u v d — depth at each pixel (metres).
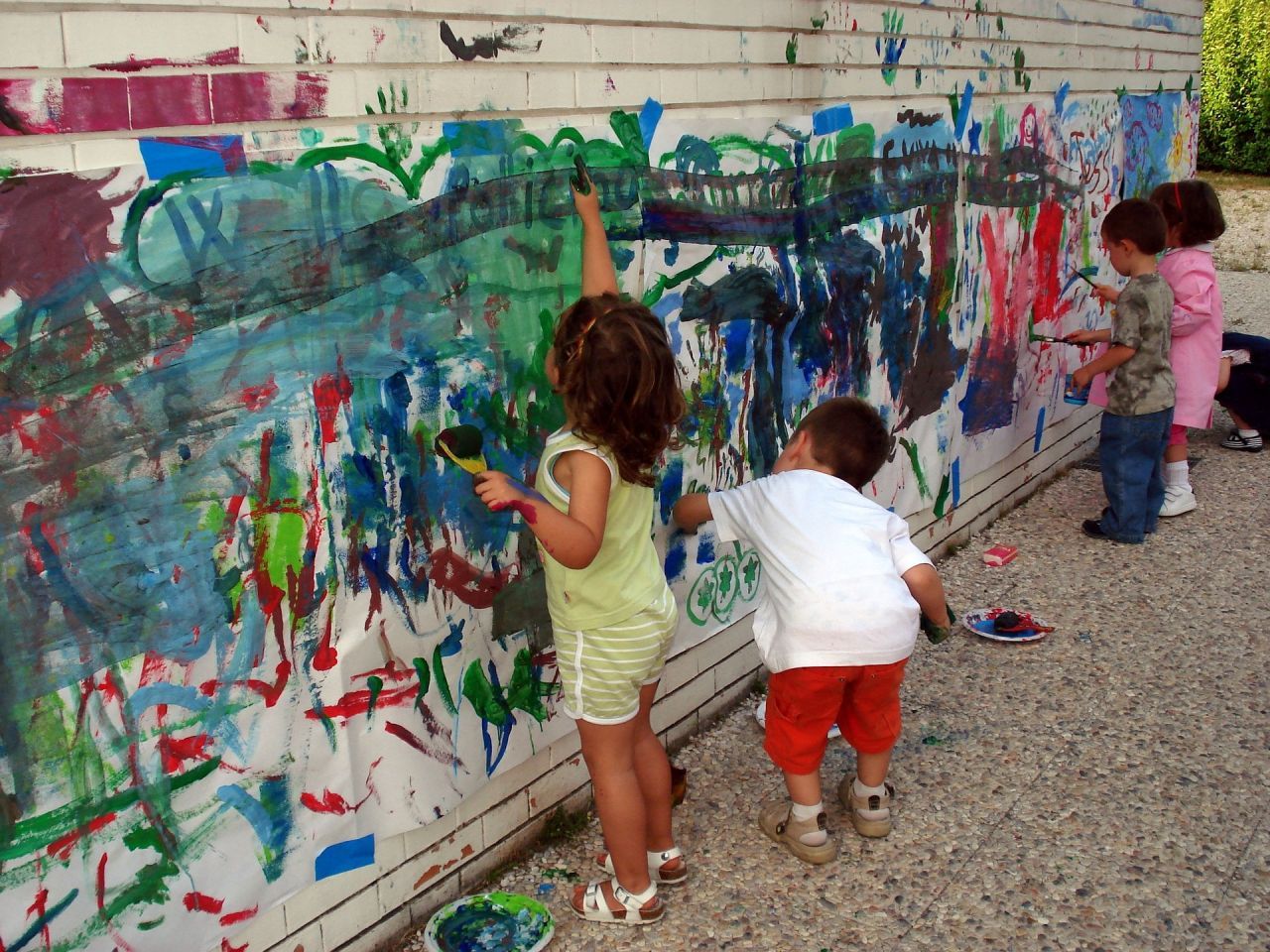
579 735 2.98
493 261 2.74
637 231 3.20
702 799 3.45
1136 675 4.21
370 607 2.54
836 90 4.07
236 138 2.13
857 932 2.86
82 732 2.04
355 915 2.66
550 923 2.81
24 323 1.87
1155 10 7.05
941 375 5.05
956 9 4.75
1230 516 6.00
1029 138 5.57
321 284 2.32
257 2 2.12
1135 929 2.85
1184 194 5.71
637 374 2.51
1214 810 3.36
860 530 3.08
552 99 2.84
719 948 2.80
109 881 2.11
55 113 1.86
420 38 2.45
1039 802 3.41
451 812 2.89
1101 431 5.58
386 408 2.50
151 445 2.07
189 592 2.16
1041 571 5.26
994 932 2.85
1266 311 11.18
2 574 1.89
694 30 3.31
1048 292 6.07
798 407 4.07
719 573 3.80
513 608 2.96
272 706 2.36
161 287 2.04
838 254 4.18
